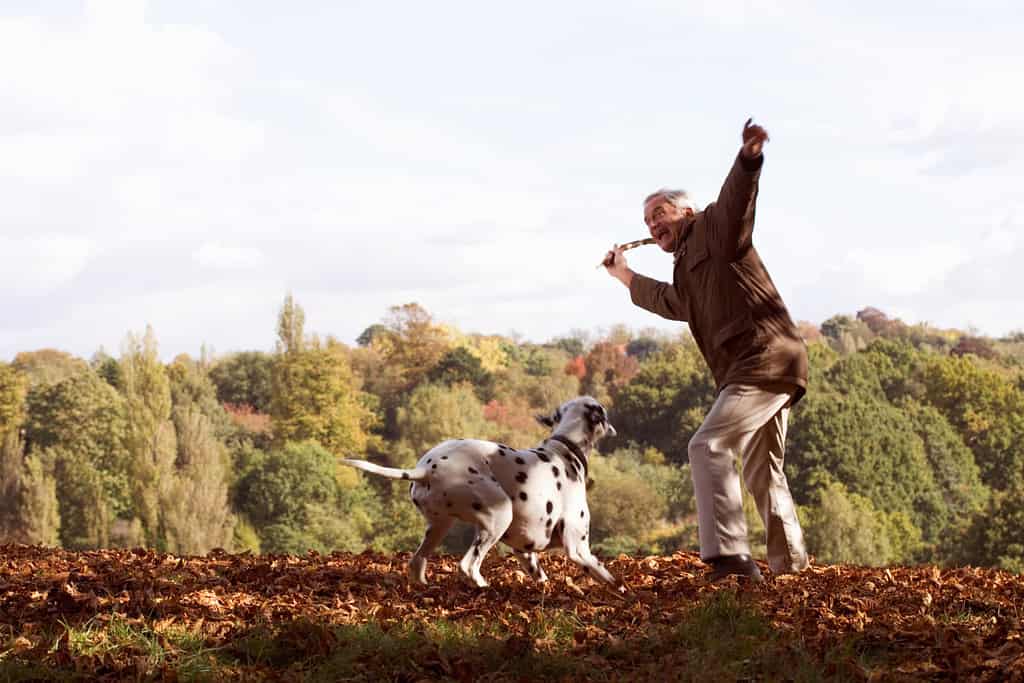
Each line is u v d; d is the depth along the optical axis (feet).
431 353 399.65
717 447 24.70
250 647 19.22
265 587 24.59
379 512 231.91
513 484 24.43
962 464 250.57
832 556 181.78
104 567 27.20
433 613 21.74
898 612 22.44
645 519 209.46
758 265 24.84
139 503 209.05
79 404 243.81
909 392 288.92
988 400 282.56
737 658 19.02
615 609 22.43
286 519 215.10
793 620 21.13
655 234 26.43
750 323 24.62
